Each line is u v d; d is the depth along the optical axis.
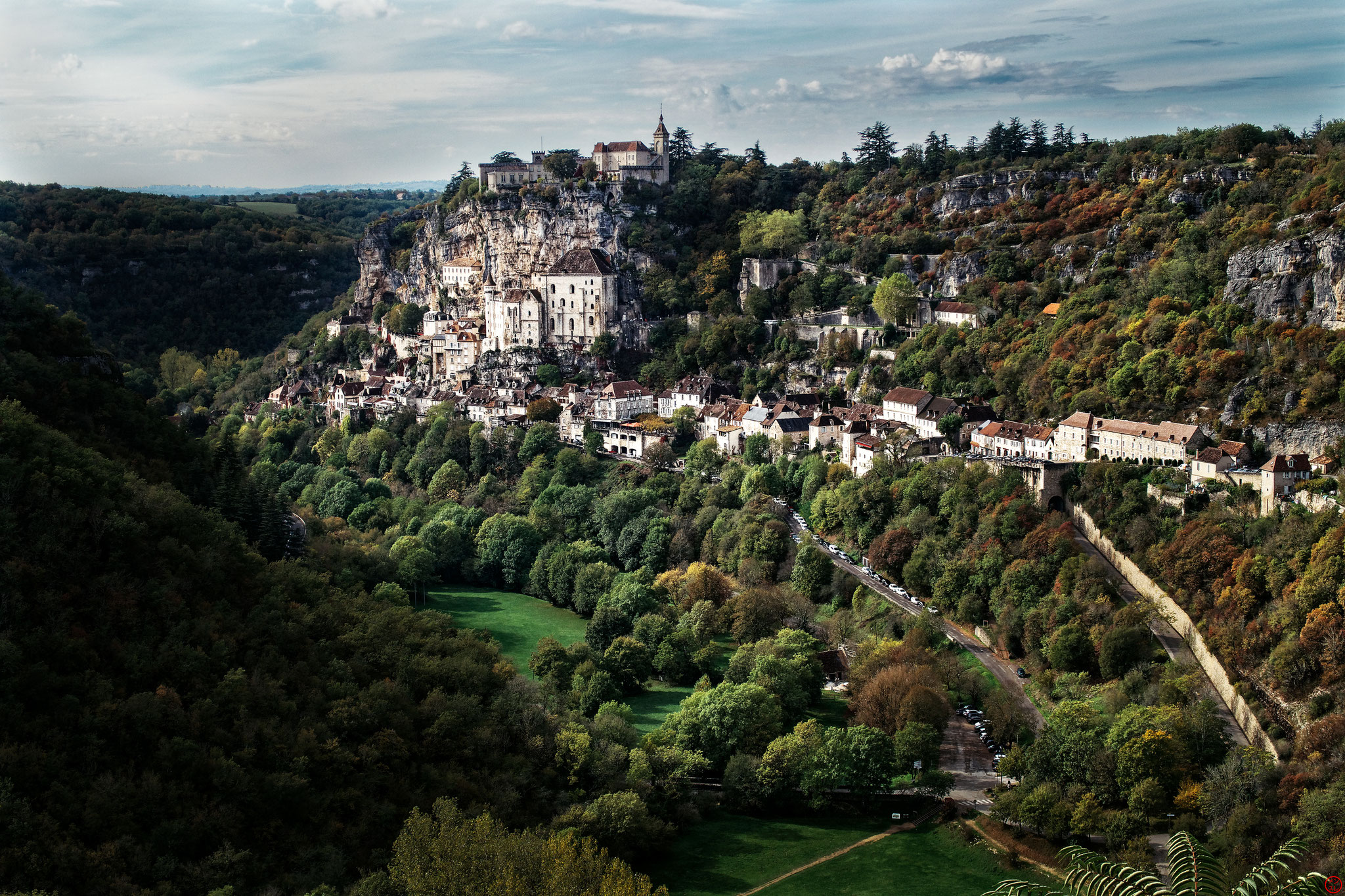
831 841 179.12
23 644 157.38
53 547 168.12
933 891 162.88
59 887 134.88
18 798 139.88
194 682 168.25
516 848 139.50
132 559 179.75
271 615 191.25
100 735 153.88
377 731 179.00
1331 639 183.12
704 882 167.12
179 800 152.00
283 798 158.00
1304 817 152.88
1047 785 177.12
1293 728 179.88
